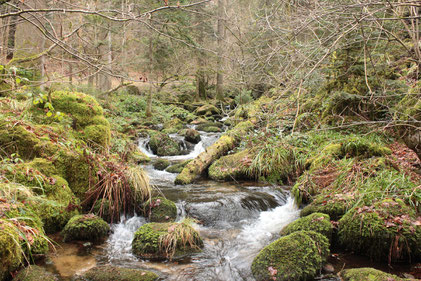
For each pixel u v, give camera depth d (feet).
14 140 14.30
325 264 11.21
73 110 18.13
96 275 10.12
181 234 12.46
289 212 16.61
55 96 18.06
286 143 21.81
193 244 12.64
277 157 21.16
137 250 12.07
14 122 14.88
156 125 44.32
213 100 61.36
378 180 14.57
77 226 12.51
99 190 15.08
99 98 40.91
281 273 10.30
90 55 14.46
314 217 13.14
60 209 13.15
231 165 22.48
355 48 19.65
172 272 10.95
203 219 15.40
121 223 14.60
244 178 21.79
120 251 12.28
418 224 11.12
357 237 11.78
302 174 19.72
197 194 18.21
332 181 16.60
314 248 11.07
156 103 52.70
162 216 14.87
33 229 10.33
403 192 13.24
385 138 20.11
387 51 18.65
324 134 21.99
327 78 22.47
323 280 10.37
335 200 14.24
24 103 17.71
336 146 19.49
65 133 16.31
